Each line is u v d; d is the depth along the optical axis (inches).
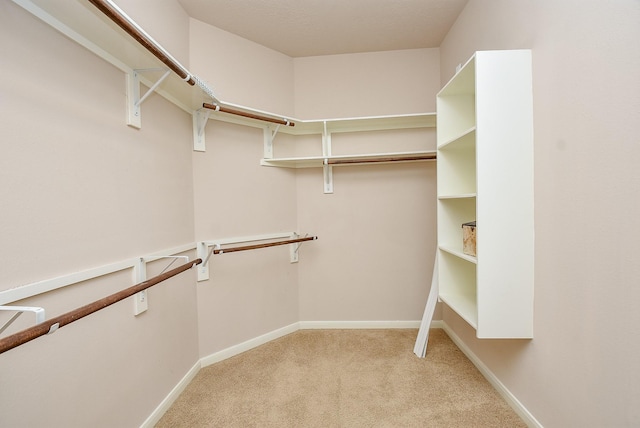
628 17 34.1
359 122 92.1
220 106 72.0
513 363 58.3
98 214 45.0
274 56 93.5
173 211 66.3
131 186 52.7
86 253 42.6
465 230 61.7
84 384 41.7
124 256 50.5
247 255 87.0
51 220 37.4
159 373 59.6
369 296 100.7
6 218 32.3
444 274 74.2
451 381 68.5
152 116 59.2
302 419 57.2
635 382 34.5
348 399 62.8
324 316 101.3
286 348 86.9
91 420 42.6
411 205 98.7
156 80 58.6
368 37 88.7
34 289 34.4
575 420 43.0
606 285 37.8
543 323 49.3
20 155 33.8
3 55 32.2
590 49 39.1
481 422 55.2
